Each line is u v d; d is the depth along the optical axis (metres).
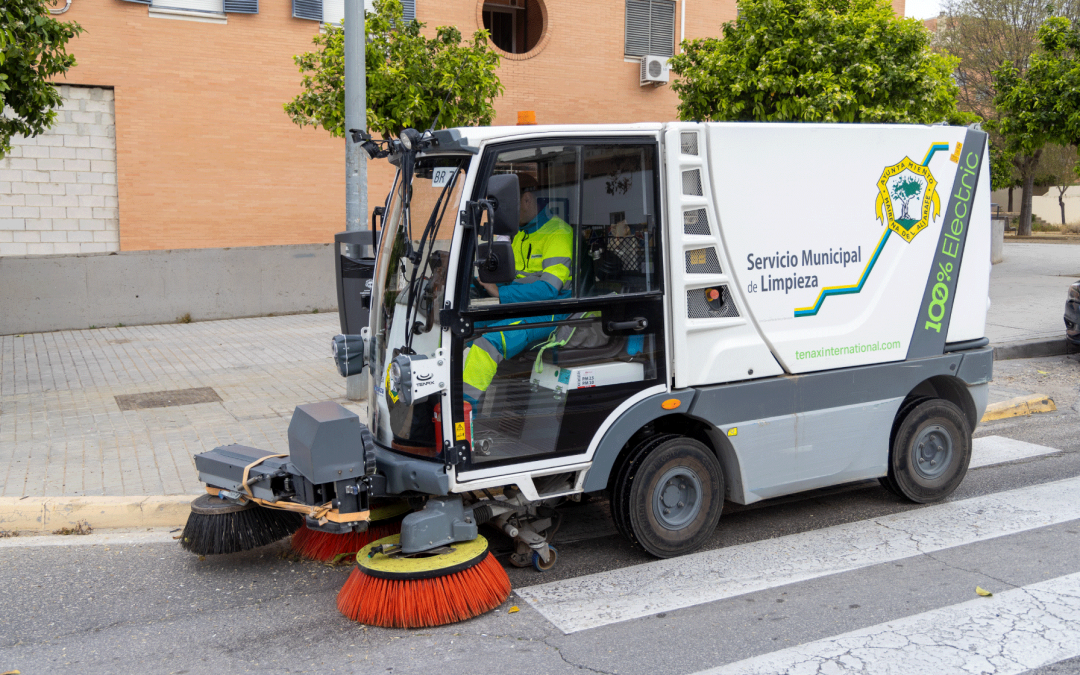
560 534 5.25
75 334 12.61
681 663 3.62
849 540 5.07
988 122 16.69
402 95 9.23
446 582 3.98
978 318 5.62
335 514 4.21
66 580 4.58
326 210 14.73
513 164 4.11
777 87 11.68
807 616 4.06
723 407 4.71
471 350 4.14
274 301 14.44
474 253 4.04
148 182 13.37
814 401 5.00
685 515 4.80
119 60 12.95
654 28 16.83
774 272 4.79
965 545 4.95
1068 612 4.05
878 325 5.19
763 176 4.70
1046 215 44.94
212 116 13.66
